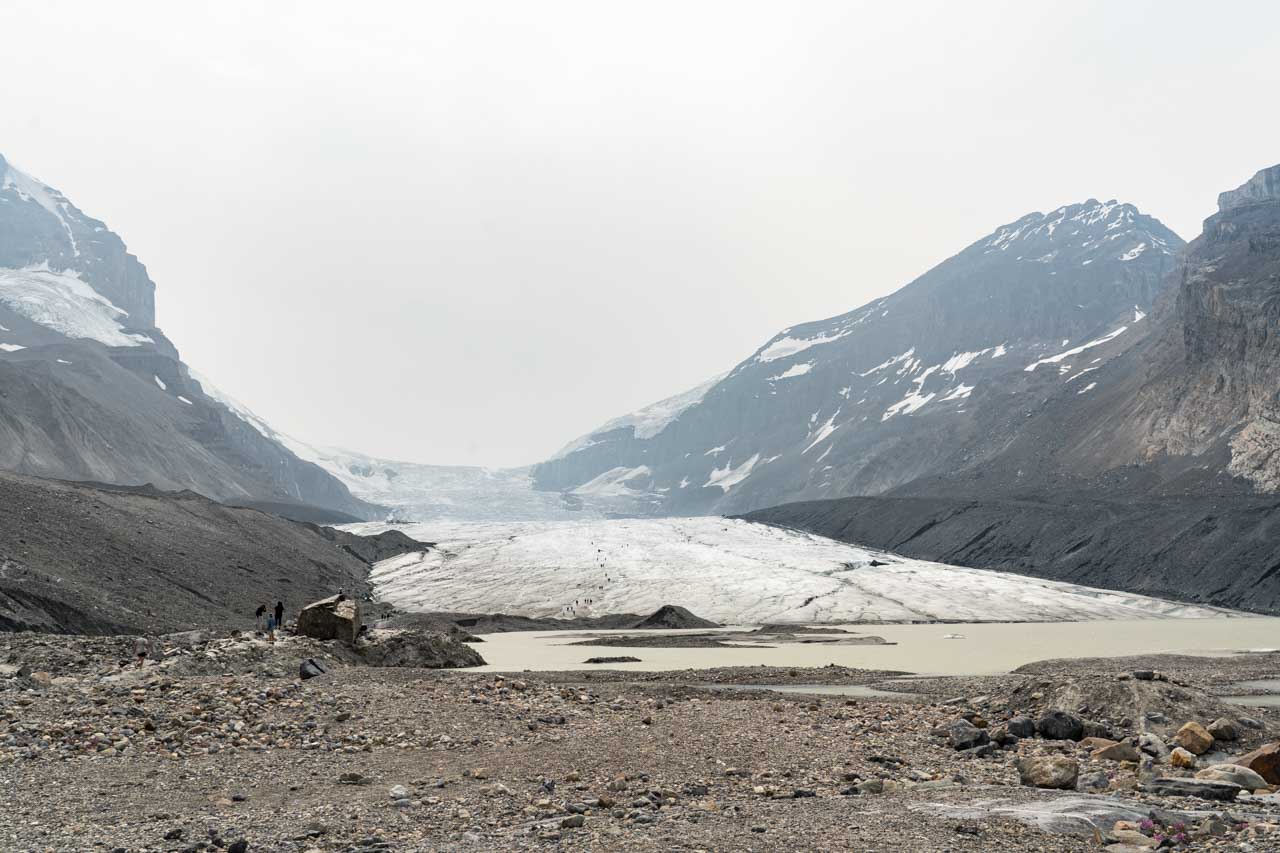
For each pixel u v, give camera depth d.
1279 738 29.28
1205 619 150.38
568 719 33.00
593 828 17.69
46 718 29.17
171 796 20.94
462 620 131.12
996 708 35.28
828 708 37.94
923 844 16.19
